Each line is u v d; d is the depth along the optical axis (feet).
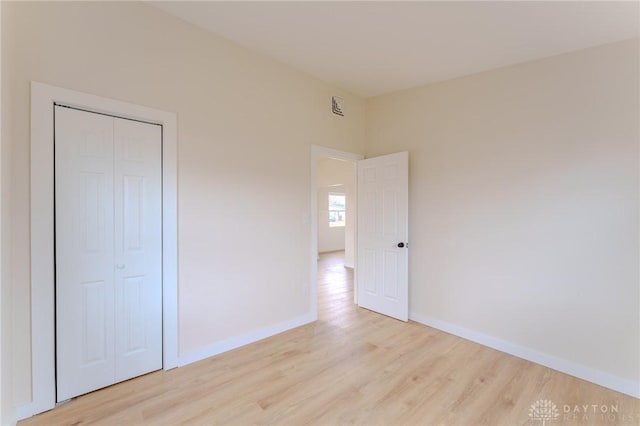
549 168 8.14
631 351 6.97
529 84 8.51
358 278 12.79
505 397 6.64
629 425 5.83
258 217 9.32
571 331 7.76
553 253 8.07
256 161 9.23
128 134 6.89
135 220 7.02
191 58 7.79
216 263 8.38
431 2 6.54
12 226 5.49
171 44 7.44
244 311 9.02
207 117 8.12
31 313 5.71
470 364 8.06
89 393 6.47
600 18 6.59
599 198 7.40
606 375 7.24
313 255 10.95
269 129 9.53
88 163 6.38
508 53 8.32
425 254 10.80
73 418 5.75
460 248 9.89
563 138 7.92
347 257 22.44
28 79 5.62
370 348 8.86
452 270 10.08
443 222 10.32
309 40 8.34
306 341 9.30
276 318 9.86
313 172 10.87
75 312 6.26
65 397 6.16
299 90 10.33
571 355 7.74
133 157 6.97
